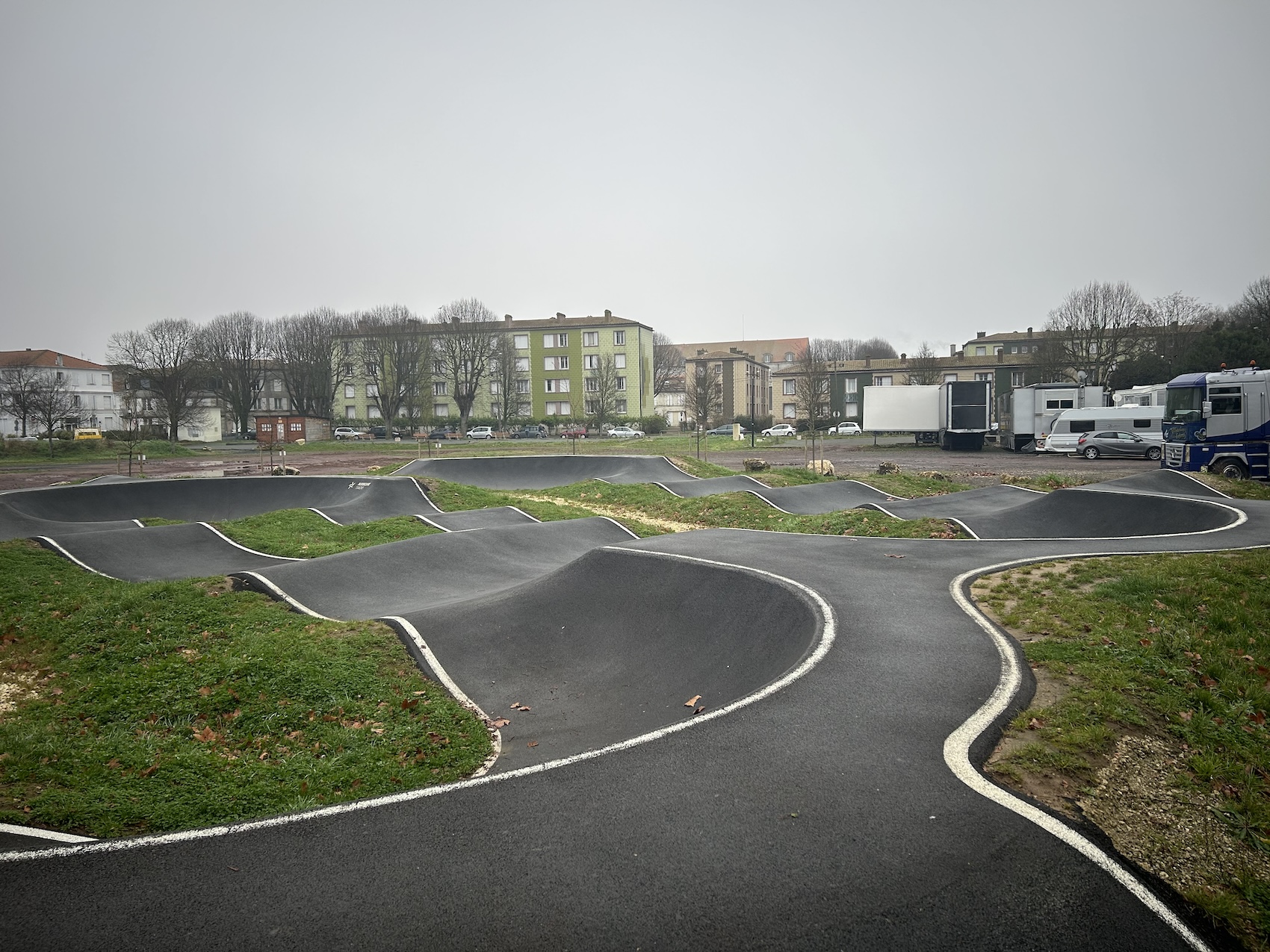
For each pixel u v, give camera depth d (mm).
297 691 7965
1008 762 5324
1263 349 45875
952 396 42500
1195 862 4395
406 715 7672
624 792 5039
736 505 20922
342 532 18156
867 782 5043
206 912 3986
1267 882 4301
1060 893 3963
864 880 4043
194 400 67688
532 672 9383
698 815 4723
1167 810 4859
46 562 13836
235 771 6453
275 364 77812
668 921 3787
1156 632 7738
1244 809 4926
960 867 4141
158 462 42688
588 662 9672
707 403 59812
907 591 9742
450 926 3812
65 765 6438
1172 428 25219
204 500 23734
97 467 39656
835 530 16953
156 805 5727
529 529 16734
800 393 66875
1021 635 7953
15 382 65062
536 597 11344
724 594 10211
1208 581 9133
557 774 5340
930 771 5176
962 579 10375
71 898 4148
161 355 68500
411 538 15430
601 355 75688
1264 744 5738
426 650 9398
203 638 9500
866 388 45531
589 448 47438
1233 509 14633
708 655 8984
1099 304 56969
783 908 3854
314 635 9469
